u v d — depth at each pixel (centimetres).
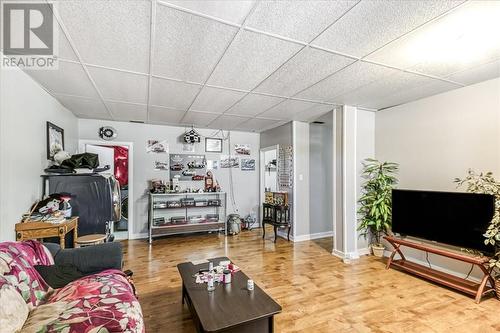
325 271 326
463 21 172
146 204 507
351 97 339
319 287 279
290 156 491
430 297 257
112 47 206
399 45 204
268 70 250
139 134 502
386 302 247
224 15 166
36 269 169
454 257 268
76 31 184
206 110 404
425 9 160
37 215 254
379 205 372
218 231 558
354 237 384
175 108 391
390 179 376
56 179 300
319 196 513
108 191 320
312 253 402
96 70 250
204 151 559
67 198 278
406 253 364
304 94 325
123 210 490
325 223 520
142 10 161
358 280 297
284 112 417
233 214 564
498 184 257
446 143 318
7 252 154
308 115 438
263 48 208
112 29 182
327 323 212
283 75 263
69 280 181
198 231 512
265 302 173
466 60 230
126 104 368
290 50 212
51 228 246
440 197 296
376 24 176
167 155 525
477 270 286
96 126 469
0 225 212
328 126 526
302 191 489
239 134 596
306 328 205
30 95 264
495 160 275
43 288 165
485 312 230
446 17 168
